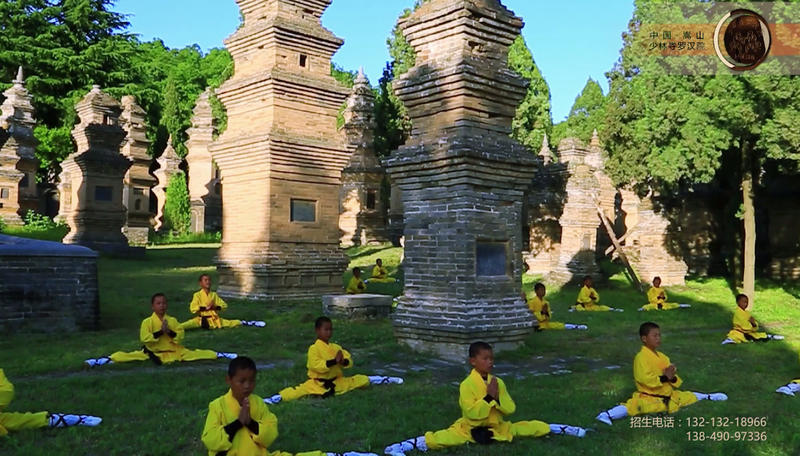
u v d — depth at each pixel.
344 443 7.43
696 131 20.95
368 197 44.41
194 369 11.12
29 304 14.05
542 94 53.47
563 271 28.73
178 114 61.59
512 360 12.47
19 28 54.94
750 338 15.21
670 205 29.78
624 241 33.81
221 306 15.70
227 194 21.73
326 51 22.08
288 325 15.88
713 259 32.25
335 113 22.14
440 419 8.32
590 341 15.09
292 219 20.89
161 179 53.41
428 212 13.22
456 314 12.35
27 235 33.00
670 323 18.64
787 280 29.08
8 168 39.50
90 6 57.50
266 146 20.06
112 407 8.62
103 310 17.20
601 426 8.30
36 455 6.80
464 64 12.70
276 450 7.12
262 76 20.52
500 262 13.13
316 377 9.51
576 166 29.08
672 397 9.15
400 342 13.41
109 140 32.06
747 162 22.58
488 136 13.18
